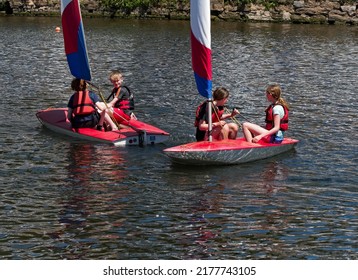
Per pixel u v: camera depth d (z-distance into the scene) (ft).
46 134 94.73
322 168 81.71
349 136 97.76
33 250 58.39
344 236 62.28
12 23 265.54
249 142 84.64
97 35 228.84
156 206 68.49
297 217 66.33
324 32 254.06
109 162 82.58
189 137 94.94
